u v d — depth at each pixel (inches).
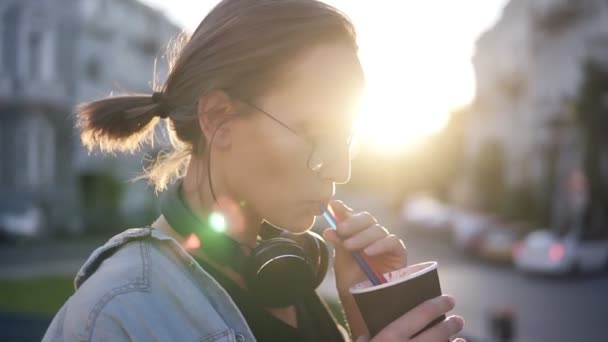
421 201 1571.1
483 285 695.1
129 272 39.9
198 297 40.5
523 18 1508.4
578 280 739.4
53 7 1202.6
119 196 1261.1
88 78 1280.8
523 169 1491.1
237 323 42.1
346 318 55.6
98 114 48.0
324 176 44.5
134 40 1448.1
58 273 605.9
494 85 1711.4
